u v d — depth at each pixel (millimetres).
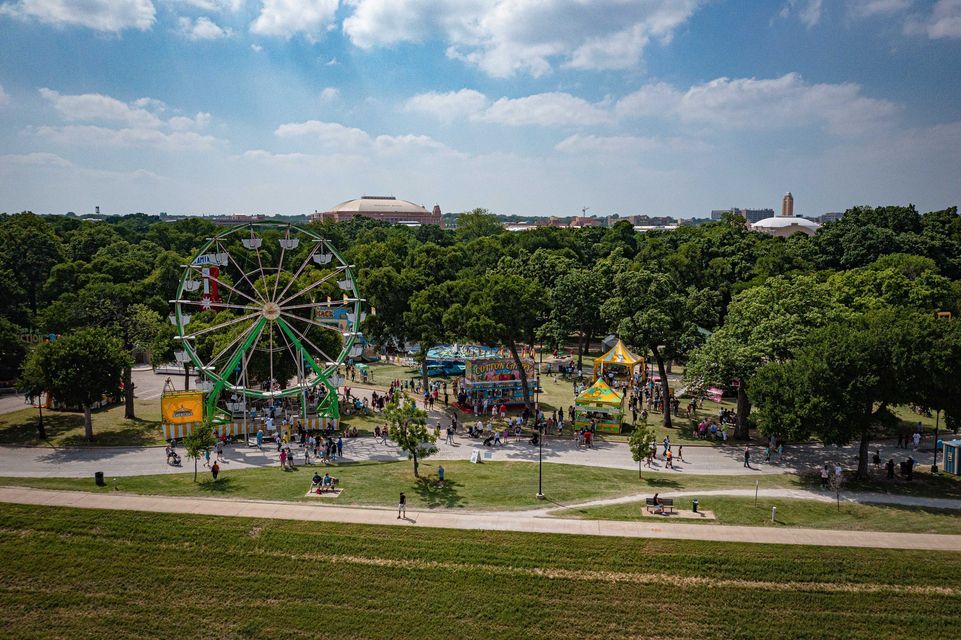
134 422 72375
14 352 84500
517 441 69125
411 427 55375
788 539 44031
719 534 44719
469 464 60875
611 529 45375
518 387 82750
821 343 59062
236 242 123312
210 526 44875
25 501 48281
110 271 121000
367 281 92500
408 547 42812
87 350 65500
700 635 35875
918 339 53938
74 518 45625
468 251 164500
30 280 126125
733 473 59031
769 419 57219
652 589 39188
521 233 182000
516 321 76188
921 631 36031
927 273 98875
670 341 73500
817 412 53469
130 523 45094
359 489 52625
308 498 50344
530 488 53750
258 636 35750
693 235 176875
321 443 63594
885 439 69000
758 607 37812
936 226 151375
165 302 107188
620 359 91750
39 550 42250
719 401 87875
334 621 36844
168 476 55469
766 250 139250
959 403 54500
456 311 77875
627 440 70188
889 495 53031
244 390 67562
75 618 36812
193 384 93500
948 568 40500
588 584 39625
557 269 125062
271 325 70500
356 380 95938
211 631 36062
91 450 62969
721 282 127812
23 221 136750
